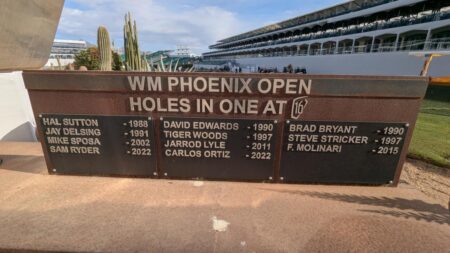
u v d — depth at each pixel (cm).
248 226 199
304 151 258
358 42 3105
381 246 182
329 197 245
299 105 243
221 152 263
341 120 246
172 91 245
